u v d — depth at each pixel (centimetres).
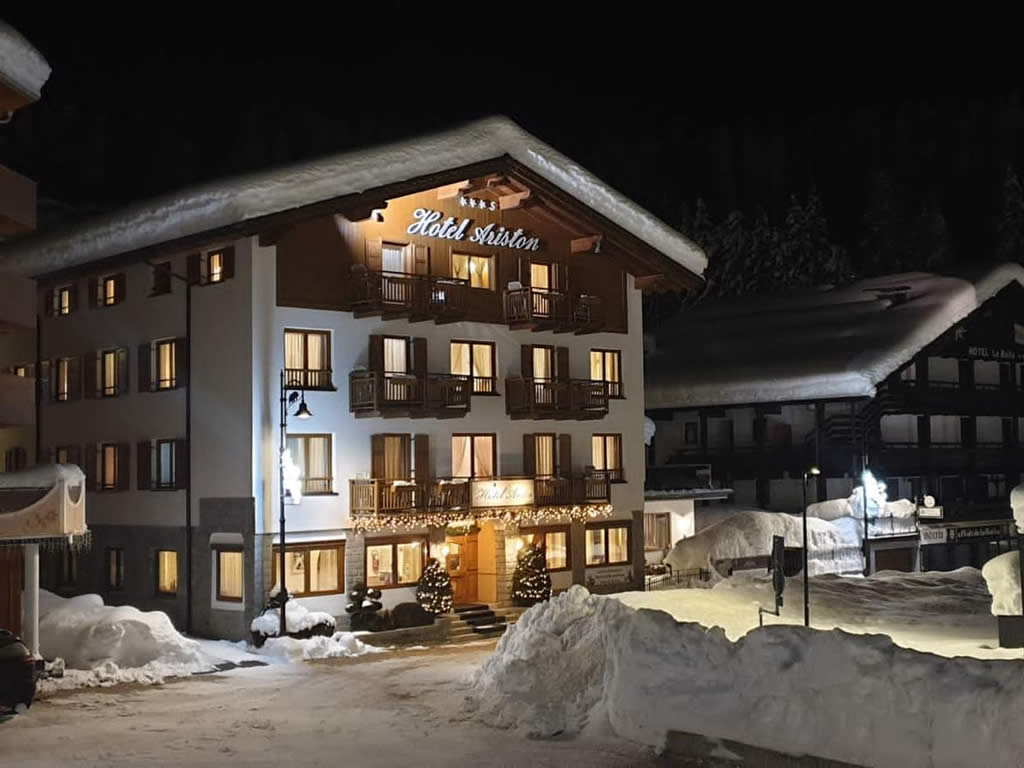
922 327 5681
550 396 4088
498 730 2073
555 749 1894
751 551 4788
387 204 3750
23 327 2955
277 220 3397
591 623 2325
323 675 2861
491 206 4053
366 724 2152
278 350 3484
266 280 3469
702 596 3250
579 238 4281
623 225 4266
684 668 1862
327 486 3584
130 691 2617
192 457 3628
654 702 1873
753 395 5875
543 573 3984
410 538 3775
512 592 3981
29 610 2683
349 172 3534
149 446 3794
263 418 3444
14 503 2642
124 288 3919
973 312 5944
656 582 4584
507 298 4056
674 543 4875
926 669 1538
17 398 2911
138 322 3856
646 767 1756
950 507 5750
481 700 2280
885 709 1554
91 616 2995
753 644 1769
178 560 3662
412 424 3778
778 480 5916
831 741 1606
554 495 4075
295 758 1844
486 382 3997
